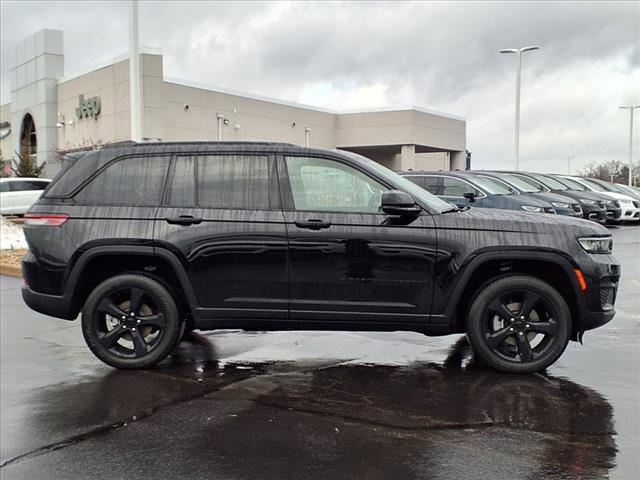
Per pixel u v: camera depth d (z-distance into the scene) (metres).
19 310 8.49
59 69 46.00
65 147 42.94
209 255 5.29
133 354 5.53
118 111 39.03
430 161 59.69
